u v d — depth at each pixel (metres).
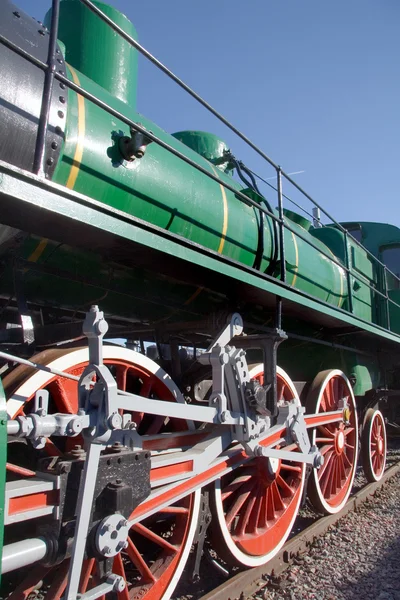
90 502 1.89
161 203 2.82
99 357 2.02
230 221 3.42
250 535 3.37
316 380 4.58
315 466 3.60
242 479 3.33
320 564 3.61
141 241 2.13
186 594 3.08
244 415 2.87
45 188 1.76
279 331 3.13
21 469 1.97
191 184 3.10
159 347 3.38
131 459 2.11
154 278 3.05
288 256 4.18
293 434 3.45
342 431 4.88
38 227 2.09
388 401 8.12
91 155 2.38
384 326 6.96
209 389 3.42
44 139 1.81
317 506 4.40
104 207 1.95
